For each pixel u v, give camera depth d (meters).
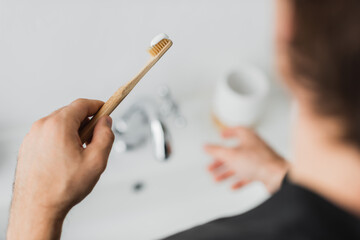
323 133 0.18
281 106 0.79
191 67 0.67
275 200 0.24
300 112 0.19
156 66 0.62
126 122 0.61
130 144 0.67
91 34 0.51
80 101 0.33
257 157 0.60
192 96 0.76
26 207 0.30
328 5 0.13
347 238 0.20
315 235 0.20
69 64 0.55
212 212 0.78
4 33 0.46
